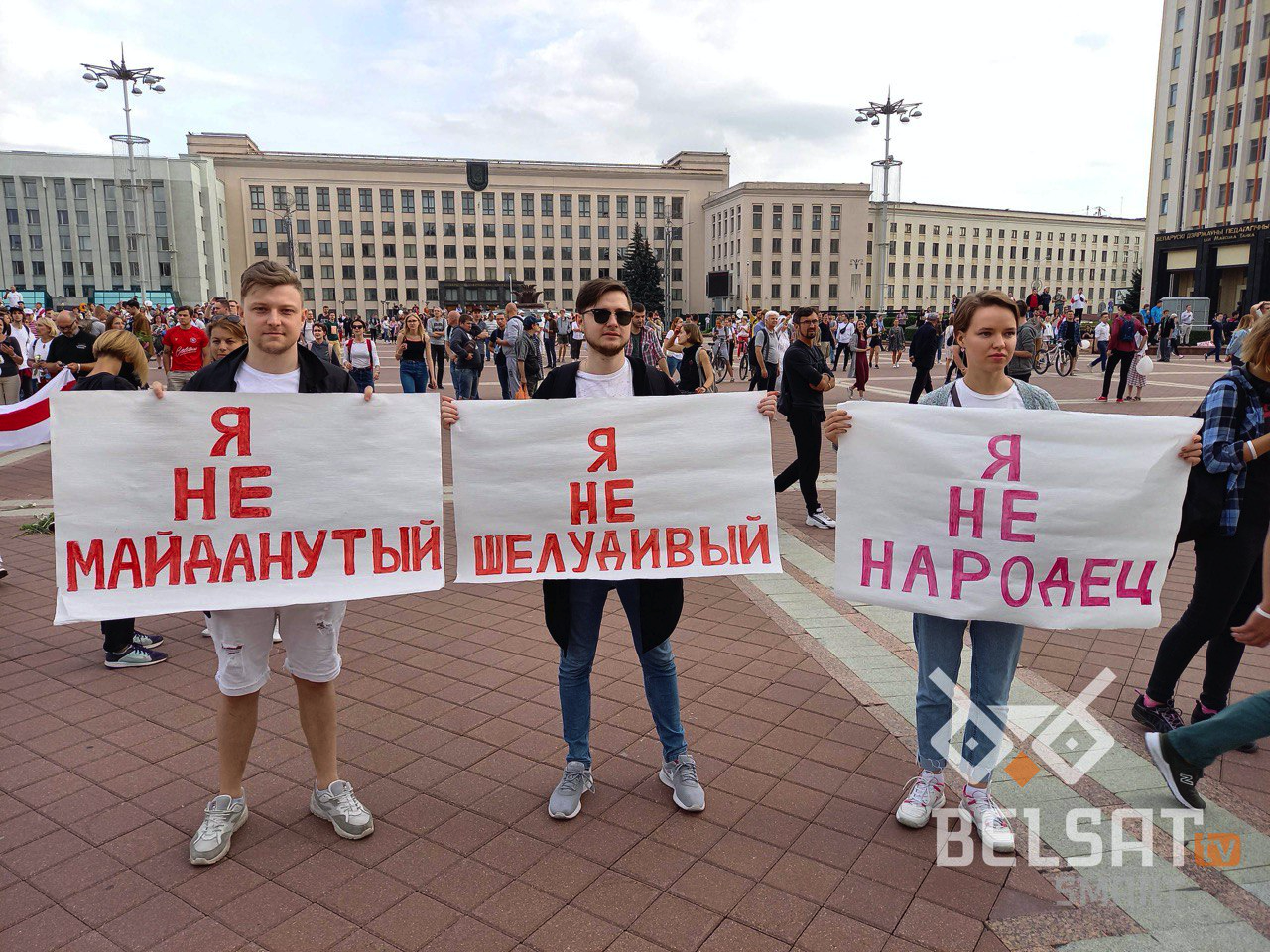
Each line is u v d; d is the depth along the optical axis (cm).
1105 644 465
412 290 9812
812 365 715
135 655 437
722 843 287
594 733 367
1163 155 5516
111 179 7712
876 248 10456
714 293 4378
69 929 246
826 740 359
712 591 561
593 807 310
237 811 289
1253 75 4862
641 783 327
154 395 283
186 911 254
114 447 282
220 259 8919
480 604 538
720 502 321
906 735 363
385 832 295
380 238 9681
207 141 9644
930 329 1425
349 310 9681
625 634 484
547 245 10056
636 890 263
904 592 302
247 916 251
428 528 309
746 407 322
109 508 282
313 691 291
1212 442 320
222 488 290
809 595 551
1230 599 333
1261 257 4406
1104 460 289
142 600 286
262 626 288
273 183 9338
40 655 454
